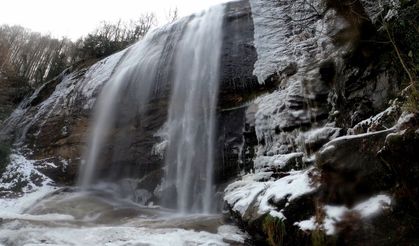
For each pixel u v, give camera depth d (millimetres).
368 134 4312
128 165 12031
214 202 9133
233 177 9188
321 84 8648
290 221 4562
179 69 12141
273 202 5086
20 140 16016
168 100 11828
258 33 11367
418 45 5777
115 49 20375
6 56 27500
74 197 10945
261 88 10102
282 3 11781
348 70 7742
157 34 14539
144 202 10945
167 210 9688
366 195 4078
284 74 9734
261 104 9547
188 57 12156
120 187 11961
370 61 7227
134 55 14656
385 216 3775
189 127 10836
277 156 8188
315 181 4684
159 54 13281
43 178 13141
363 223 3859
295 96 8914
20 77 24766
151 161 11328
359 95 7305
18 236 5570
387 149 3893
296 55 9875
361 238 3783
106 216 8781
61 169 13453
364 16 6914
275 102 9203
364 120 6465
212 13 13062
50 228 6492
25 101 19922
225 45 11531
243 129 9570
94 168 12805
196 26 13078
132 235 5656
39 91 18797
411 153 3701
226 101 10430
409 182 3684
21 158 14430
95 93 14523
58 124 15016
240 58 10977
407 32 6094
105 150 12805
